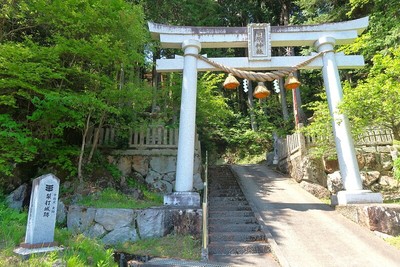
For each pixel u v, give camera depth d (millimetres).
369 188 10555
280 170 14039
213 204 8883
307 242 5980
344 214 7426
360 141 11688
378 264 4945
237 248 5855
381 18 11078
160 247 5922
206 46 9008
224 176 12875
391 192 10430
